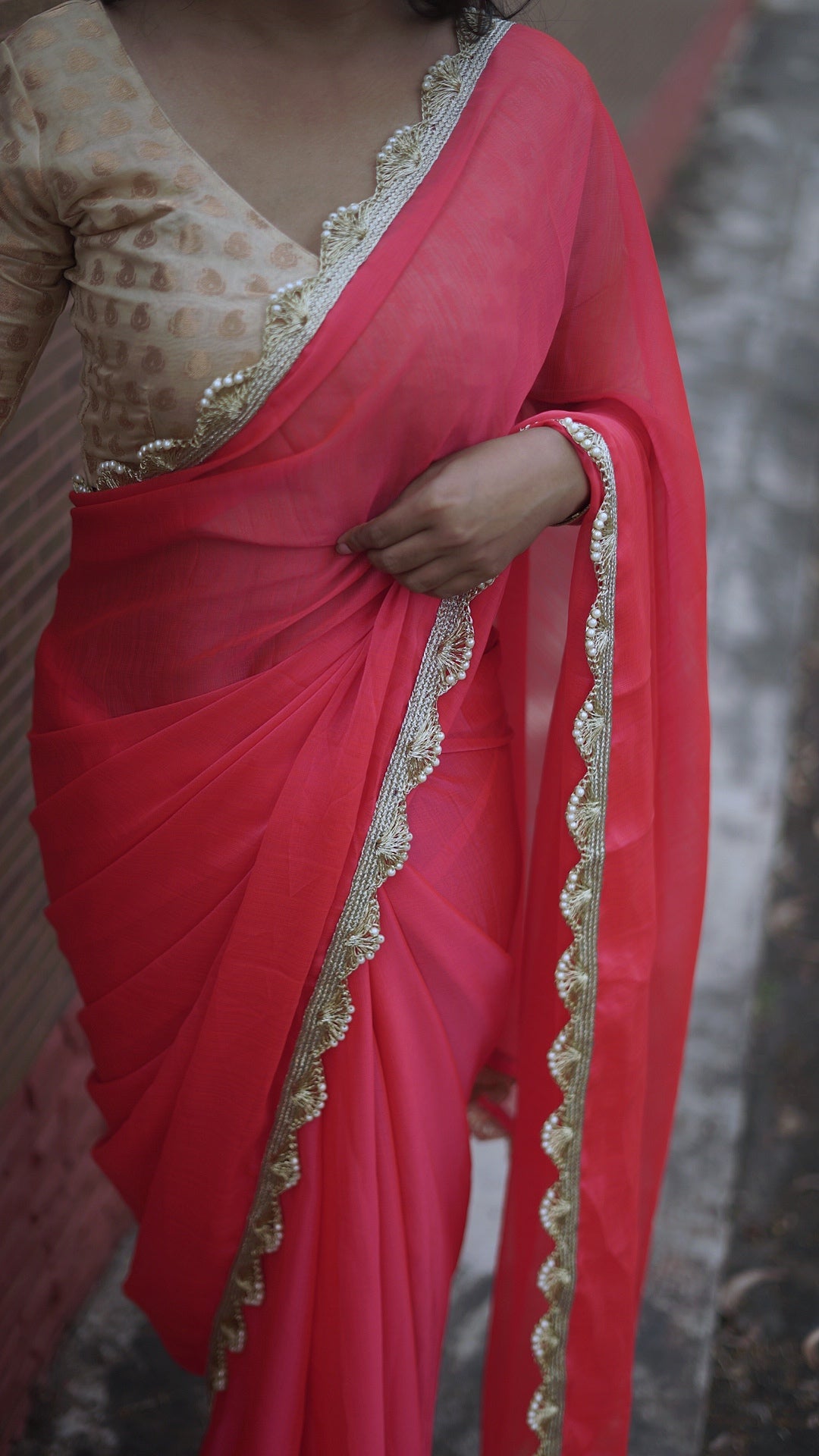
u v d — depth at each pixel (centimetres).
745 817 319
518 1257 171
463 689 141
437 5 130
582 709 151
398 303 123
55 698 144
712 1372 220
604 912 158
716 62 802
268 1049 138
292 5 124
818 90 804
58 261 130
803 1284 236
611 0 468
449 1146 154
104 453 133
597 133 143
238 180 124
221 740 136
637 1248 173
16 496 176
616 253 149
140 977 144
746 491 445
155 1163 155
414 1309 153
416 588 133
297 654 134
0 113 126
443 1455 200
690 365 515
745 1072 271
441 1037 148
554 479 139
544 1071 164
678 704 167
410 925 141
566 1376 171
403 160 127
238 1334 155
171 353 123
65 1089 207
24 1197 195
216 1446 160
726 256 608
